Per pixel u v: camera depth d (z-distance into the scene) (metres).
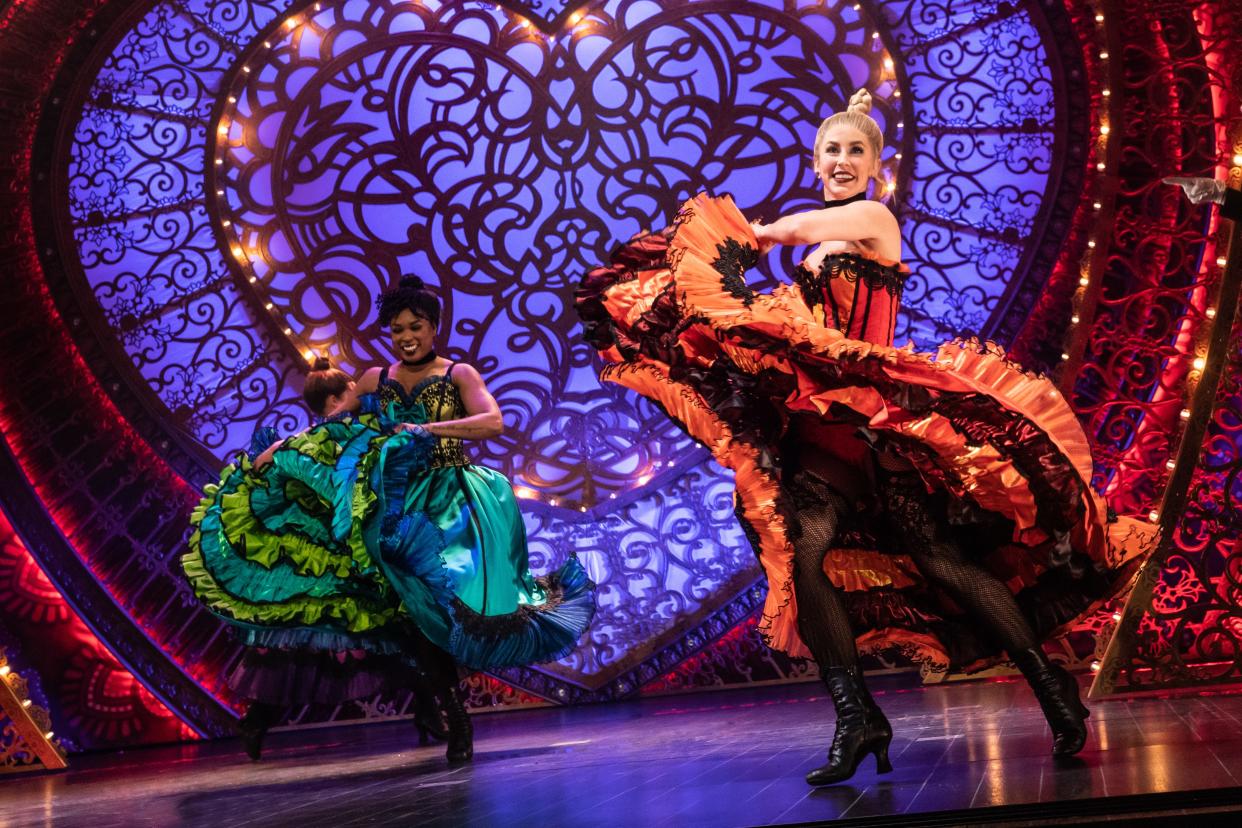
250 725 4.06
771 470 2.63
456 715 3.72
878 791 2.10
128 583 6.18
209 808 2.87
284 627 4.00
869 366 2.52
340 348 6.65
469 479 4.14
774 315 2.54
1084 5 6.36
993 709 3.66
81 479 6.25
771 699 5.27
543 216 6.83
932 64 6.62
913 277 6.39
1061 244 6.22
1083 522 2.63
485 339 6.70
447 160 6.87
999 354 2.70
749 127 6.76
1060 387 5.91
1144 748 2.37
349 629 4.02
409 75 6.89
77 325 6.39
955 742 2.79
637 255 2.83
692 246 2.68
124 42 6.78
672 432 6.47
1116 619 4.14
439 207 6.80
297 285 6.68
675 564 6.27
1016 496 2.58
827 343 2.52
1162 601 4.49
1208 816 1.67
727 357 2.72
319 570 4.05
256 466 4.09
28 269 6.41
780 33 6.82
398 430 3.82
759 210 6.71
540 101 6.85
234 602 4.01
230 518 4.05
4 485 6.03
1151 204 6.17
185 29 6.86
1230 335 4.30
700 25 6.86
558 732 4.48
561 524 6.35
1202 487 4.30
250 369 6.55
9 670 5.19
